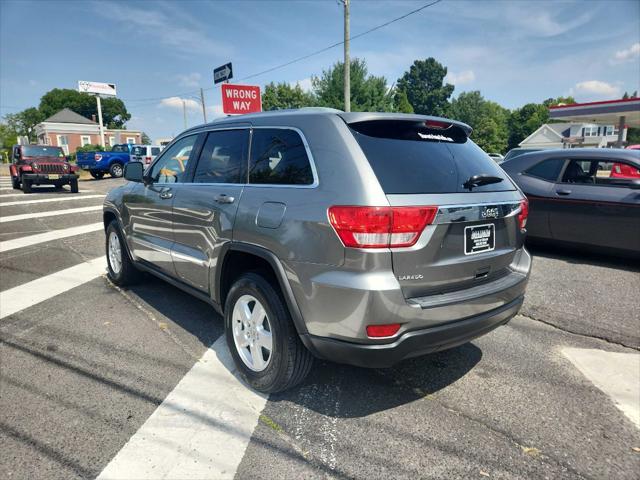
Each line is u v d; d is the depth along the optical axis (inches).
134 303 177.8
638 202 219.6
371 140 98.9
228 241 115.2
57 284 203.8
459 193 99.4
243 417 101.8
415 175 96.1
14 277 215.5
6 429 96.6
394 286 86.7
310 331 95.7
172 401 108.0
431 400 110.2
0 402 106.8
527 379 121.0
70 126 2465.6
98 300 181.8
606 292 193.0
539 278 213.0
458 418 102.8
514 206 113.9
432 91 3299.7
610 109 839.7
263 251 103.7
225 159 127.6
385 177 91.7
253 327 111.2
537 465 88.0
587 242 239.5
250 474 84.0
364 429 98.2
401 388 115.6
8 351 134.4
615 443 94.9
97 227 357.7
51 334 147.3
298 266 95.3
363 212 86.4
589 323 160.1
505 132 3417.8
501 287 106.4
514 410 106.3
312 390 114.0
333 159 96.0
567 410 106.7
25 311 168.6
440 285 95.4
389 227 86.4
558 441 95.3
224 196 119.1
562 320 162.7
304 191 97.9
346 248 88.0
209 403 107.3
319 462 87.6
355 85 1542.8
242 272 126.0
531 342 144.8
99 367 124.6
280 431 97.0
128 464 86.3
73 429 96.8
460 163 109.0
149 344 139.8
